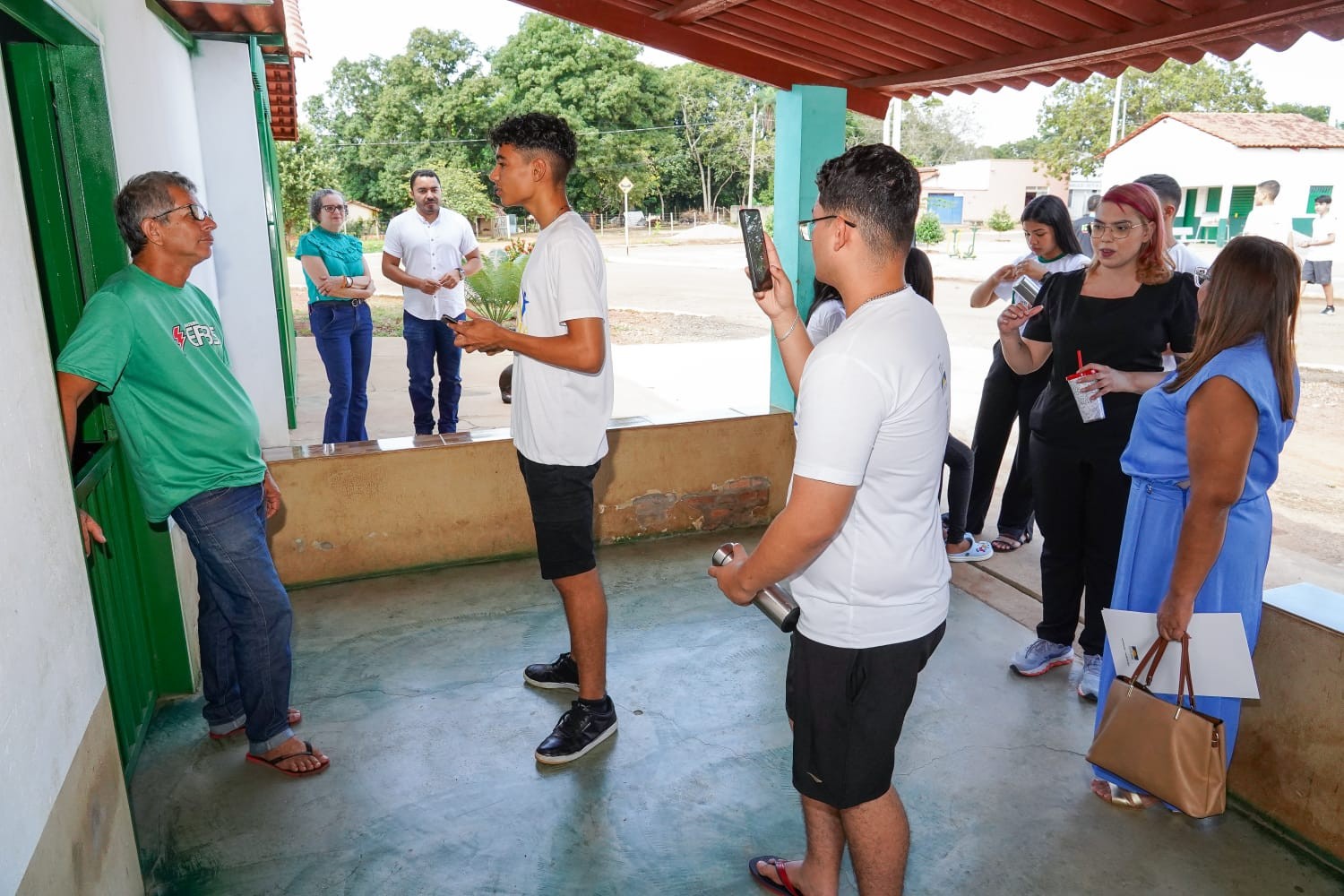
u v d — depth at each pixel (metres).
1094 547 3.19
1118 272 3.01
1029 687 3.36
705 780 2.79
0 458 1.44
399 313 17.44
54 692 1.59
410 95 52.06
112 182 2.69
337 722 3.09
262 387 4.95
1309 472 6.77
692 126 58.81
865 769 1.85
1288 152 28.09
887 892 1.94
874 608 1.75
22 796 1.41
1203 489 2.17
